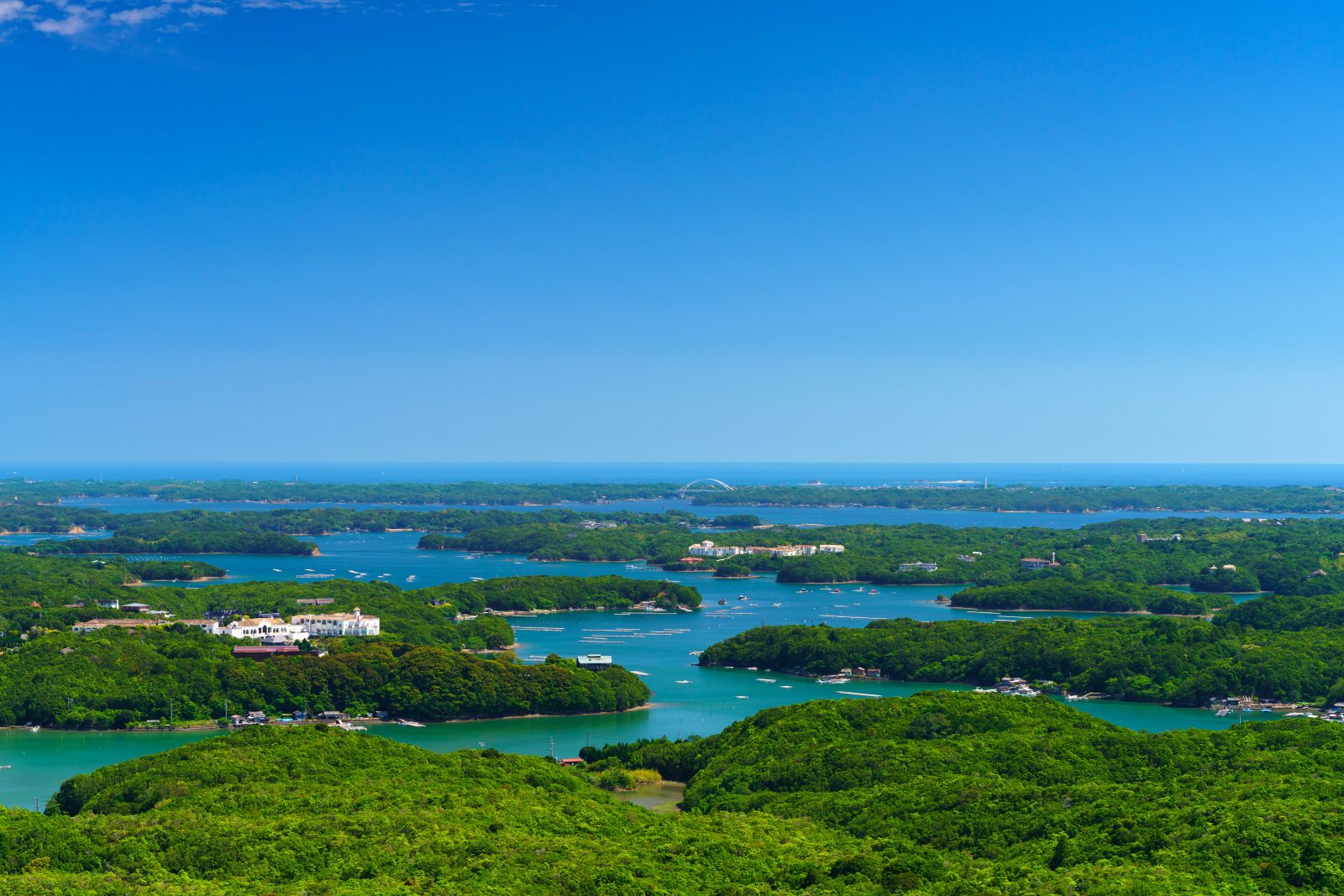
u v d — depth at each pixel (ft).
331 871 543.80
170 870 547.08
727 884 520.42
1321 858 469.98
